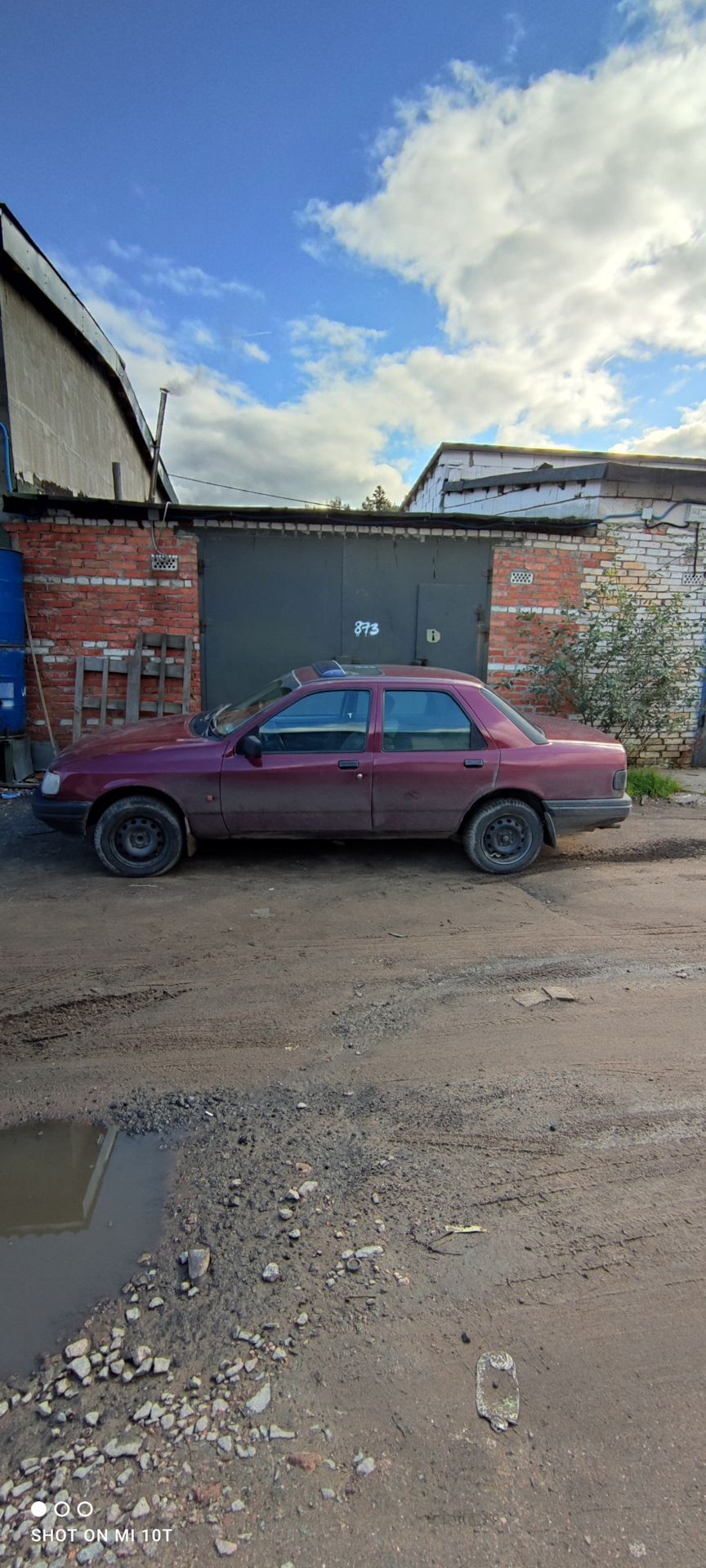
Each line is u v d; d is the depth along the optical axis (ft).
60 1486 5.11
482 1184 8.10
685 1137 8.92
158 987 12.26
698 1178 8.28
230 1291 6.70
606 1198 7.95
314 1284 6.81
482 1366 6.05
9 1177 8.08
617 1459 5.36
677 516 30.01
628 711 28.25
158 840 17.42
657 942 14.49
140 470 52.03
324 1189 7.97
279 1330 6.33
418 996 12.16
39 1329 6.30
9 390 26.53
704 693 31.65
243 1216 7.58
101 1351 6.11
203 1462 5.28
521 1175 8.25
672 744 31.86
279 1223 7.51
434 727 17.71
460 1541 4.81
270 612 27.63
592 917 15.69
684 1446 5.47
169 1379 5.89
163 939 14.12
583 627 29.73
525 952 13.89
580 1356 6.17
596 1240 7.39
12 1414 5.60
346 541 27.63
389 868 18.61
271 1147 8.61
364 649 28.45
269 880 17.53
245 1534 4.84
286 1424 5.56
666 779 28.22
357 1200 7.84
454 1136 8.85
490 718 17.95
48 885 16.92
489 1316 6.52
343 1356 6.12
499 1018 11.54
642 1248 7.30
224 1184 8.02
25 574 26.22
